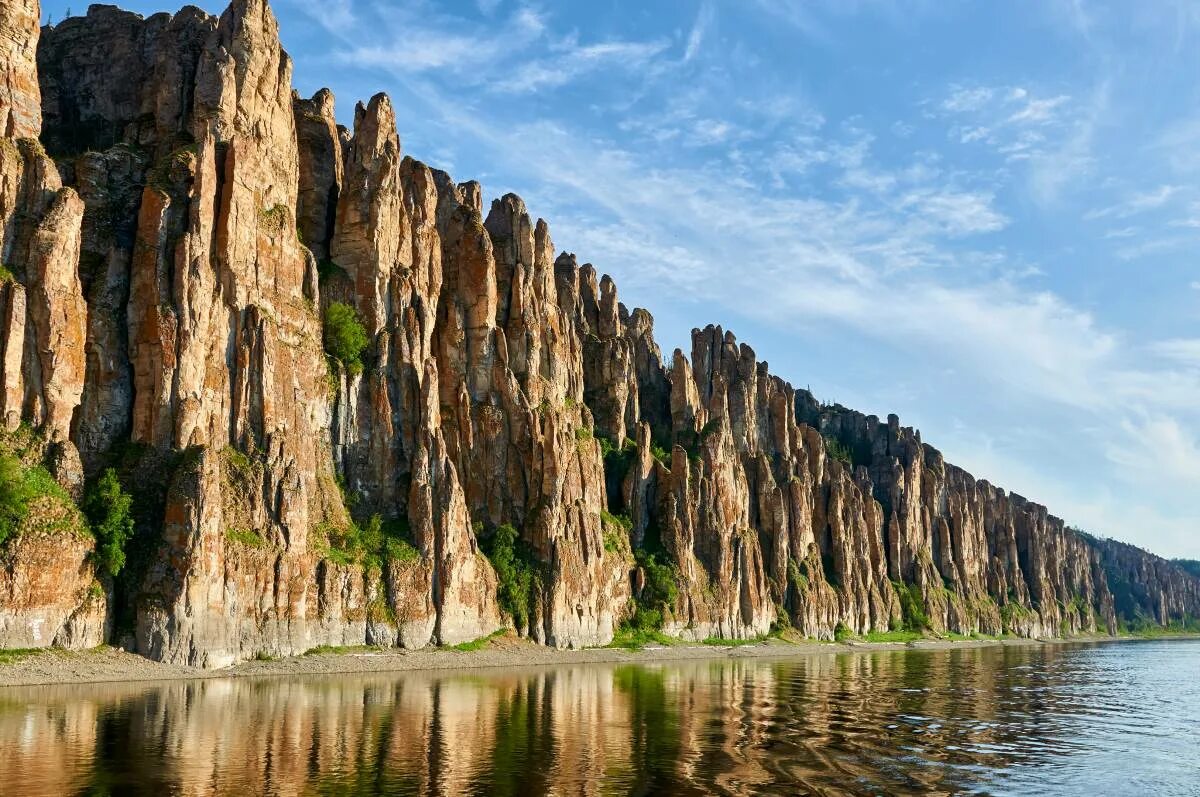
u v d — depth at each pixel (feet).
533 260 560.20
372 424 426.10
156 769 160.15
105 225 356.79
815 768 188.34
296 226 417.69
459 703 256.32
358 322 438.81
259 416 360.48
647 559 566.77
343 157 491.31
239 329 363.97
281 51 425.69
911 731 244.42
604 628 507.71
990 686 386.32
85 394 334.24
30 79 345.92
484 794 152.66
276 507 350.23
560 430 504.02
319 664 341.62
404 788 154.30
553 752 190.08
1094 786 189.26
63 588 284.82
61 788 146.00
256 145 390.83
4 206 317.83
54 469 302.25
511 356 523.29
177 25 422.00
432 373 439.63
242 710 225.97
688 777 172.65
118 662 287.48
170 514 309.63
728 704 279.90
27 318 311.68
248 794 146.51
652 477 607.78
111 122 435.53
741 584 620.49
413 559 397.60
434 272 480.64
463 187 572.92
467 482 477.77
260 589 335.67
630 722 234.17
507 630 443.32
